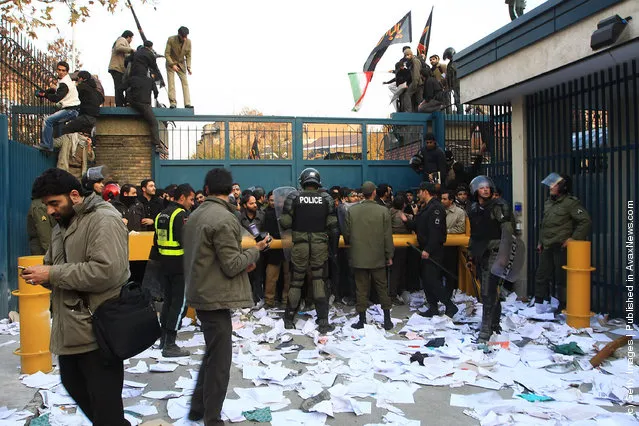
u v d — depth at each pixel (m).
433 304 7.46
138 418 4.04
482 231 6.23
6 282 7.18
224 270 3.70
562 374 4.95
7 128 7.28
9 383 4.80
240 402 4.30
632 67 6.73
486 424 3.87
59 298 2.96
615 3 6.04
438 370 5.00
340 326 6.98
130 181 10.52
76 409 4.20
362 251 6.71
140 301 3.04
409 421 3.96
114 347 2.89
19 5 9.36
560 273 7.62
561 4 6.87
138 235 6.98
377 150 11.59
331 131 11.32
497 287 6.14
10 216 7.41
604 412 4.03
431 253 7.33
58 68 9.57
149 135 10.61
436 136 11.63
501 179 9.51
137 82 10.17
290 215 6.86
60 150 9.35
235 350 5.84
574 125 8.12
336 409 4.21
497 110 9.70
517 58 7.93
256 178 10.94
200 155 10.79
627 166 6.93
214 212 3.79
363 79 13.48
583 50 6.59
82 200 3.03
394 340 6.23
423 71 12.23
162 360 5.49
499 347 5.74
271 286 8.08
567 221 7.24
